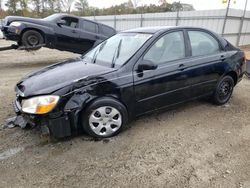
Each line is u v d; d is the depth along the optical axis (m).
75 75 3.15
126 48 3.62
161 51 3.57
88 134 3.25
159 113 4.14
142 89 3.35
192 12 16.16
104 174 2.59
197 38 4.04
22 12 36.12
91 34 9.10
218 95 4.43
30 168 2.68
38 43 8.35
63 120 2.95
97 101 3.09
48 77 3.20
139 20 19.58
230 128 3.66
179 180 2.50
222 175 2.58
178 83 3.69
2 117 3.94
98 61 3.68
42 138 3.29
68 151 2.99
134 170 2.65
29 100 2.91
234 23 15.49
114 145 3.13
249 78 6.90
